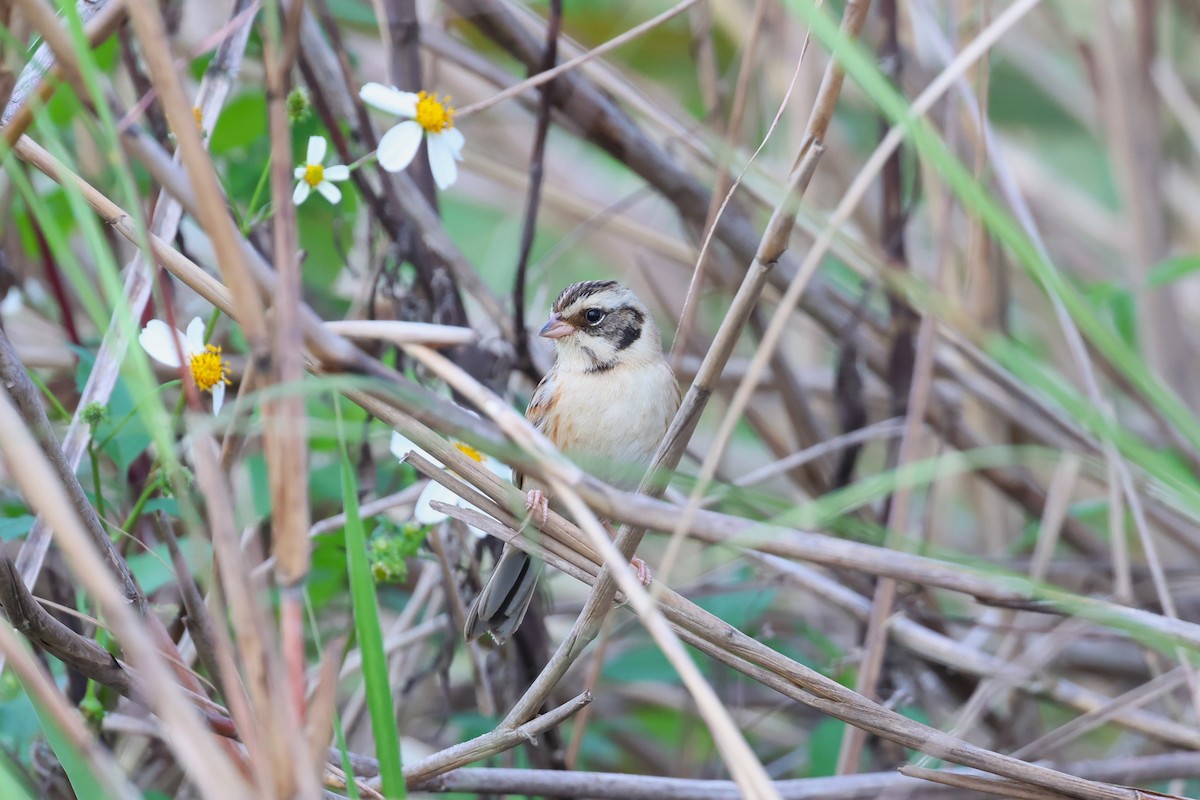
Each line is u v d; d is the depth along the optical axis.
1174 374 12.06
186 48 11.05
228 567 4.19
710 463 5.09
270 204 7.88
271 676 4.19
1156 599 11.36
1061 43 14.46
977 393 11.41
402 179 9.68
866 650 9.27
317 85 9.30
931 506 10.90
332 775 6.53
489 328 10.70
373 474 9.29
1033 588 5.39
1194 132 12.63
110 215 6.01
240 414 6.16
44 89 5.00
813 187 13.13
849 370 11.02
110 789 4.41
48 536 7.05
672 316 12.05
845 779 7.98
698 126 10.43
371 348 9.37
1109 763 9.06
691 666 4.36
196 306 10.06
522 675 9.70
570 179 14.88
